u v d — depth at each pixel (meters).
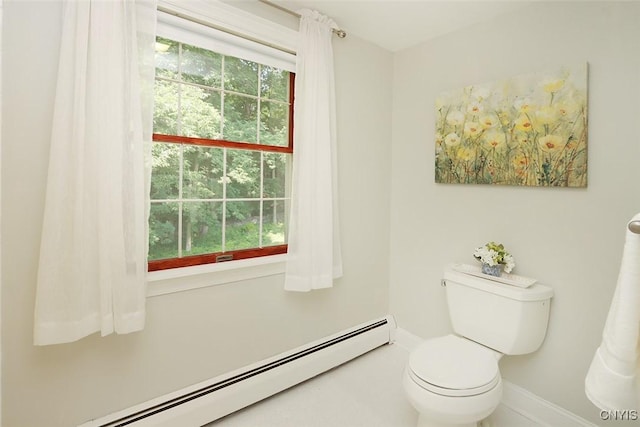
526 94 1.78
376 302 2.55
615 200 1.52
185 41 1.61
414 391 1.41
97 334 1.42
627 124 1.47
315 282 1.99
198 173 1.77
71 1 1.24
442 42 2.22
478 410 1.32
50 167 1.21
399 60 2.50
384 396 1.93
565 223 1.68
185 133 1.71
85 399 1.41
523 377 1.85
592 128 1.57
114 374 1.47
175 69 1.67
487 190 1.99
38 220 1.27
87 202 1.28
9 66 1.19
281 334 2.02
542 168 1.72
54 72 1.28
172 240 1.70
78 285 1.25
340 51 2.18
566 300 1.68
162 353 1.59
